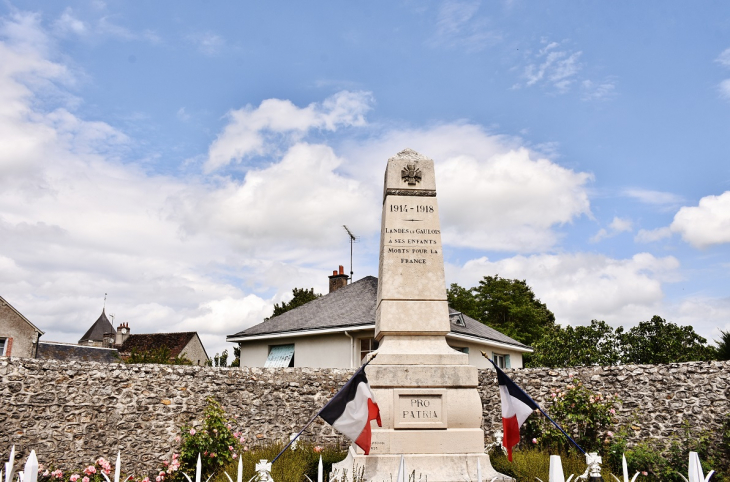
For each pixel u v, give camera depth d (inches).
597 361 872.9
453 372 370.9
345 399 304.5
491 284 1566.2
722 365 493.0
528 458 427.8
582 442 500.7
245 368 576.7
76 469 487.2
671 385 509.0
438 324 384.8
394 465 351.3
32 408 484.4
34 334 1077.1
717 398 486.0
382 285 392.8
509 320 1518.2
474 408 366.9
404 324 383.6
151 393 532.7
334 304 898.1
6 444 469.4
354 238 1125.7
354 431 300.2
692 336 861.2
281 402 577.0
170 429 531.2
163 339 1704.0
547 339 934.4
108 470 460.8
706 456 466.0
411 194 409.1
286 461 418.9
